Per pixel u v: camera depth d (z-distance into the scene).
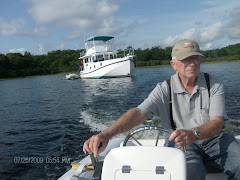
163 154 1.15
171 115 1.71
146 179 1.13
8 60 70.50
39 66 78.69
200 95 1.64
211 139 1.62
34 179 3.24
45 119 7.34
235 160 1.46
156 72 34.53
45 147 4.59
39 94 16.36
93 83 22.28
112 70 25.03
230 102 7.74
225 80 15.64
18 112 9.24
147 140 1.97
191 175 1.35
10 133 5.95
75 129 5.68
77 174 1.60
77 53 85.12
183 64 1.60
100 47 26.39
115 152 1.20
